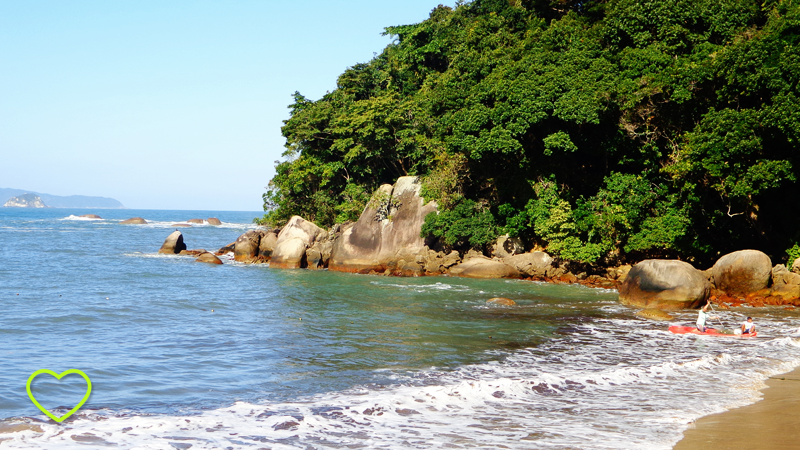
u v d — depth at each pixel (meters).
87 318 21.36
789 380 14.16
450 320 21.92
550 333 19.72
